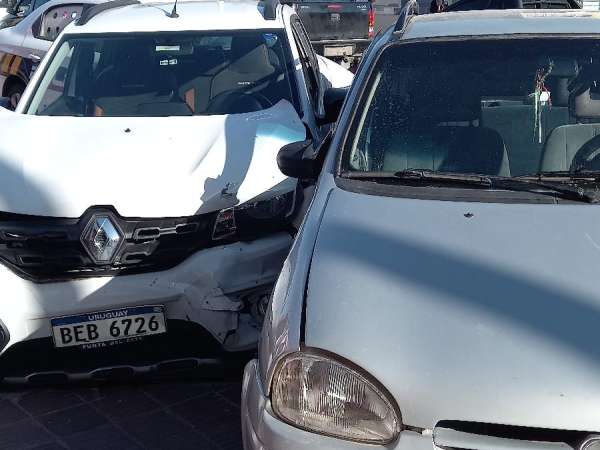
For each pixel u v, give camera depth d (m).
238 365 3.98
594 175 3.18
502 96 3.43
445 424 2.23
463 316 2.37
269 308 2.75
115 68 5.27
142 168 4.01
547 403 2.17
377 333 2.37
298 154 3.64
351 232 2.79
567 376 2.20
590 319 2.33
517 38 3.60
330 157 3.37
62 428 3.90
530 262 2.55
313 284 2.60
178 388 4.21
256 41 5.37
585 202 2.93
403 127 3.39
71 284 3.83
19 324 3.82
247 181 4.03
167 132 4.36
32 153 4.15
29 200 3.88
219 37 5.41
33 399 4.15
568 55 3.51
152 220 3.87
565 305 2.38
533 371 2.22
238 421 3.91
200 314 3.86
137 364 3.90
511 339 2.29
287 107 4.84
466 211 2.87
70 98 5.13
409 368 2.28
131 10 5.80
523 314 2.36
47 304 3.82
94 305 3.82
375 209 2.93
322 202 3.08
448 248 2.64
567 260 2.55
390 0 16.31
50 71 5.21
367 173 3.24
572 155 3.28
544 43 3.56
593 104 3.39
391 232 2.76
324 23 14.27
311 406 2.36
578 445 2.15
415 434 2.24
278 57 5.29
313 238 2.83
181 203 3.89
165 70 5.25
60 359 3.92
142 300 3.83
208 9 5.74
